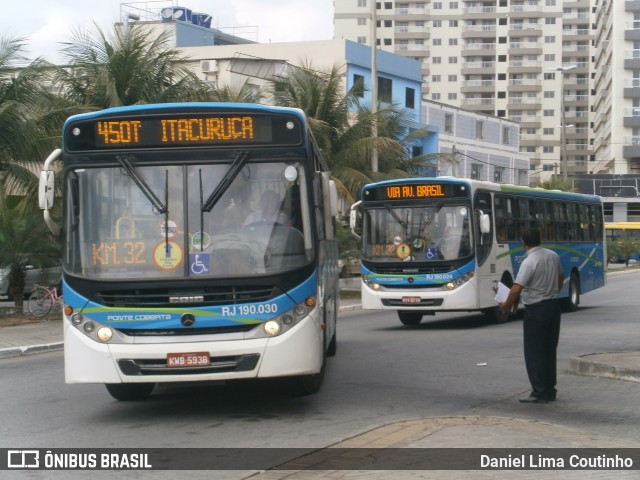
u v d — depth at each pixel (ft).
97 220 29.81
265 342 28.89
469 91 425.69
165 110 30.04
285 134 30.25
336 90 104.27
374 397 34.40
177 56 83.56
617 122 302.25
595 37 414.41
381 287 64.59
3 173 70.23
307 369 29.37
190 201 29.66
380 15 429.79
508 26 424.05
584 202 87.51
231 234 29.50
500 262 67.15
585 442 24.63
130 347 28.84
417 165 113.80
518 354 47.73
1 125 66.33
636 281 148.46
